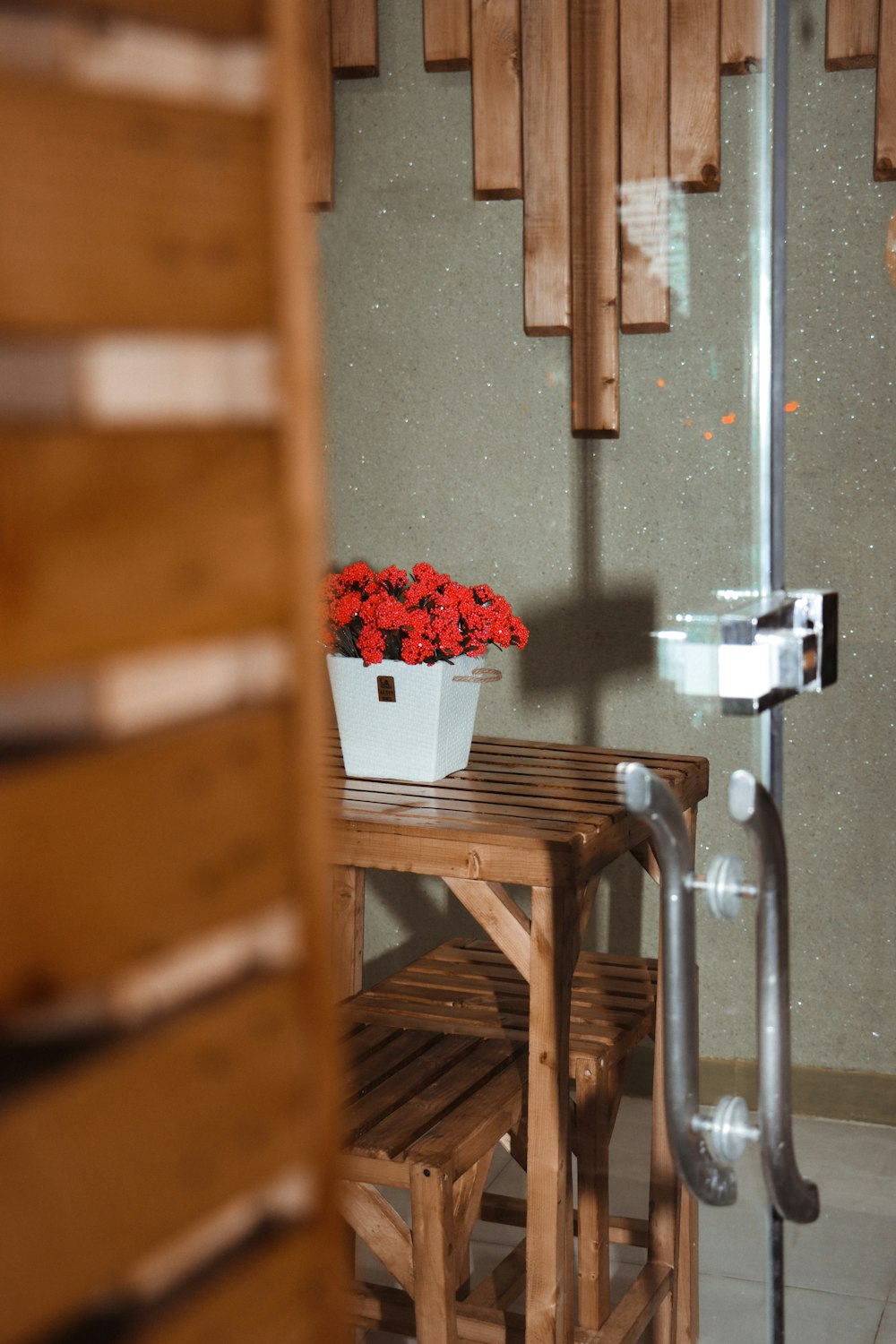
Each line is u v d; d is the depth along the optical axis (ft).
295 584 1.86
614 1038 6.34
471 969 7.25
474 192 8.44
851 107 6.88
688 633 8.36
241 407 1.78
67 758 1.61
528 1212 5.74
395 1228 5.65
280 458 1.83
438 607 6.47
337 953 6.86
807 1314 4.47
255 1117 1.87
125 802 1.68
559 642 8.80
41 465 1.55
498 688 9.00
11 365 1.51
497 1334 5.98
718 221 7.61
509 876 5.58
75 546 1.59
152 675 1.72
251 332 1.78
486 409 8.76
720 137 7.36
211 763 1.78
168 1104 1.74
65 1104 1.61
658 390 8.19
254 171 1.77
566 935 5.58
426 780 6.54
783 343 3.79
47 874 1.59
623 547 8.51
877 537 7.57
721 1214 4.27
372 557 9.15
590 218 7.97
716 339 7.89
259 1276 1.87
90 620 1.61
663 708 8.55
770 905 3.70
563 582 8.76
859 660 7.73
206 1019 1.79
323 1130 1.97
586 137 7.84
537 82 7.91
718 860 3.66
